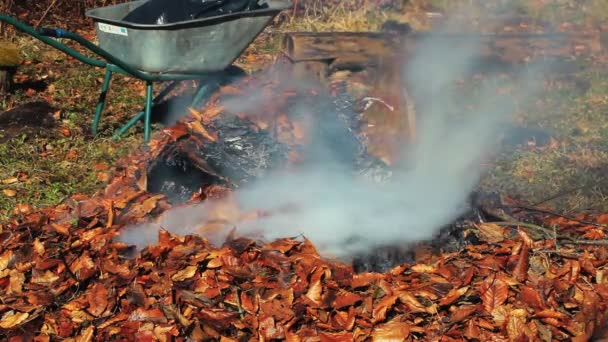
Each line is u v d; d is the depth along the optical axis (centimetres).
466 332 405
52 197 576
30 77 824
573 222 518
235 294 435
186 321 414
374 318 414
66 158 645
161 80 672
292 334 407
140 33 646
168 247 469
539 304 423
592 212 550
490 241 482
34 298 437
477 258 468
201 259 459
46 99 769
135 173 571
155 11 696
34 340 413
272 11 687
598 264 464
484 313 420
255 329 413
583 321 412
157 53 654
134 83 821
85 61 655
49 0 1075
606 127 699
